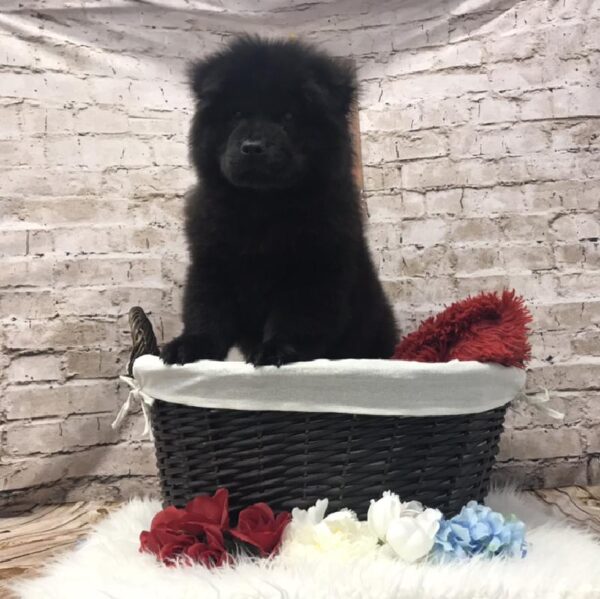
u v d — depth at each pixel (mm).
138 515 782
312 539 580
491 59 1026
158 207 1036
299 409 604
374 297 882
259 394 608
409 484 642
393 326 936
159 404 664
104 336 1007
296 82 781
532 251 1021
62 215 1009
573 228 1015
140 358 684
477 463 680
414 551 567
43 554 761
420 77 1040
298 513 600
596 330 1006
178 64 1048
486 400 644
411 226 1040
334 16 1051
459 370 620
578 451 997
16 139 998
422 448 639
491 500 833
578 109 1014
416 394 609
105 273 1015
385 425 622
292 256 766
